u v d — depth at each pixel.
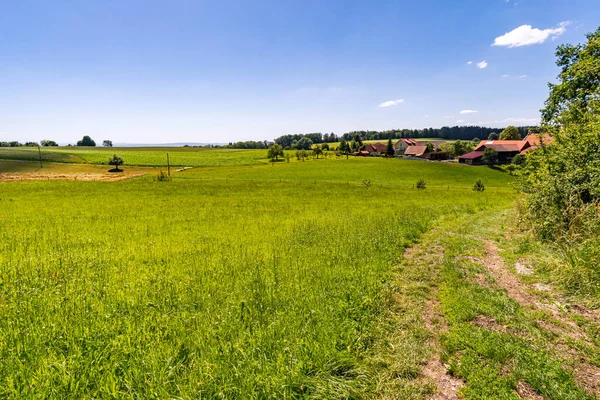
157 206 26.52
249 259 8.70
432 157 111.00
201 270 7.84
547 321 5.05
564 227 8.97
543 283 6.53
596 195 8.96
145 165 94.12
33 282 6.83
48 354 3.96
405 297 6.09
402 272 7.55
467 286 6.49
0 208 24.34
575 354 4.20
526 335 4.64
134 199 32.12
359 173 73.31
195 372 3.63
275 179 62.97
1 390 3.30
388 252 8.98
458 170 76.62
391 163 89.31
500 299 5.79
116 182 51.97
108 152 125.69
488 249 9.55
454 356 4.21
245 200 31.69
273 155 113.50
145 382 3.44
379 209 22.19
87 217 20.03
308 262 8.18
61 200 30.16
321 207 24.89
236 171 79.94
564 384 3.59
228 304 5.46
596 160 9.02
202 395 3.36
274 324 4.68
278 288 6.28
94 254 9.84
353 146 141.25
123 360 3.85
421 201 29.41
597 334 4.62
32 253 10.26
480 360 4.07
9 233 14.23
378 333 4.75
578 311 5.32
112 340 4.25
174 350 4.05
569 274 6.34
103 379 3.55
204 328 4.60
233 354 3.94
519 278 6.96
